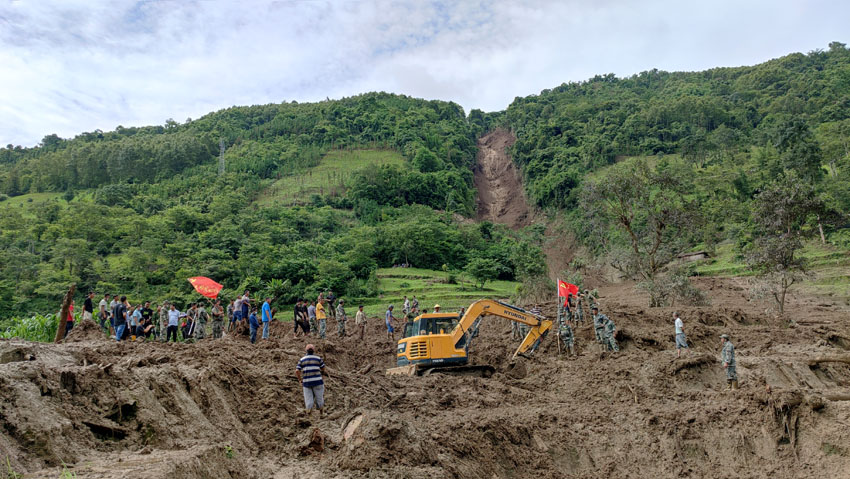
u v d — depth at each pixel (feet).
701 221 123.03
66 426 26.89
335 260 213.25
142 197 362.33
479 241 271.69
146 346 48.42
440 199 386.52
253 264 209.56
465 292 185.88
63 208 332.19
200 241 256.32
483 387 57.31
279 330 96.99
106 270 215.72
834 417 44.65
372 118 549.13
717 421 47.65
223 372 41.73
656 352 64.90
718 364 60.18
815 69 516.73
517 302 149.48
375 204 353.31
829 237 164.45
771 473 43.01
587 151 393.09
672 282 107.45
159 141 492.95
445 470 35.45
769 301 109.60
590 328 75.00
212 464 28.12
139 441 29.84
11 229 279.90
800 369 60.80
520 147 473.26
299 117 558.56
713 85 547.08
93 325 58.23
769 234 110.32
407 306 110.22
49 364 33.88
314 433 36.09
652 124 418.31
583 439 46.80
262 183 407.03
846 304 114.42
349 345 86.02
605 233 131.75
